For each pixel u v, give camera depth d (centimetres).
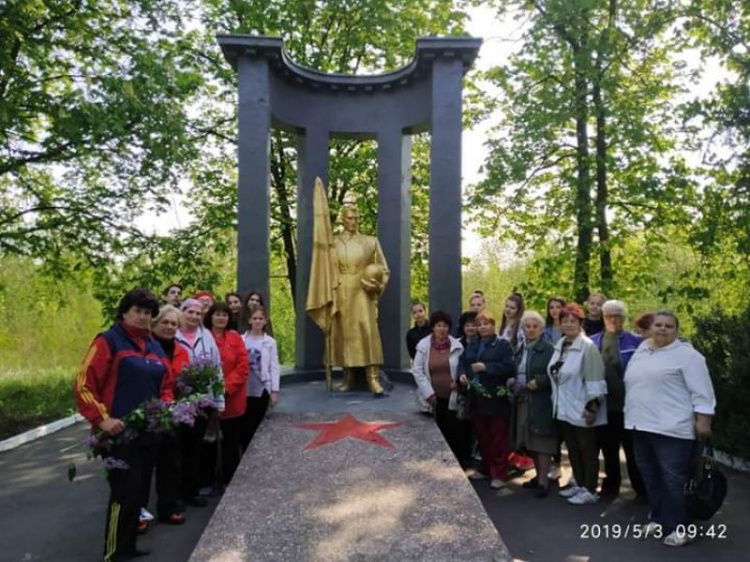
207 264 1367
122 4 1120
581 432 608
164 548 502
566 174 1356
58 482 718
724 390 773
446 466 542
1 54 902
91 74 1005
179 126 1065
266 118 934
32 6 926
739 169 1027
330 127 1073
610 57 1238
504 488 670
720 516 580
